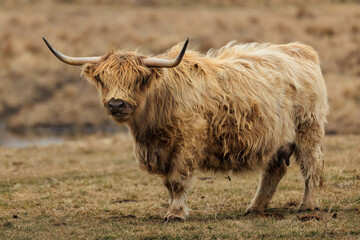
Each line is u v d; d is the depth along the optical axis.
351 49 98.44
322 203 28.73
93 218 28.11
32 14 129.00
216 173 27.42
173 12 130.25
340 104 77.25
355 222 24.30
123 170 43.25
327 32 107.31
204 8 135.88
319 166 28.44
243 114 26.41
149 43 109.88
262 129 26.73
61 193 34.94
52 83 98.62
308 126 28.62
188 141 25.31
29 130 84.19
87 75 25.33
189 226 24.45
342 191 31.12
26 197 34.03
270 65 28.28
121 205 31.25
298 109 28.44
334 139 50.91
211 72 26.67
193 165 25.64
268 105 26.94
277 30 110.06
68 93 95.12
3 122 87.94
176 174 25.59
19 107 92.06
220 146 26.38
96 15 128.75
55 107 91.31
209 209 29.61
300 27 110.19
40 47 110.06
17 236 24.00
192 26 117.69
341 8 122.50
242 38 107.88
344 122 72.69
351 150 44.22
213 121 26.02
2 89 96.69
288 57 29.25
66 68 102.56
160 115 25.25
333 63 94.62
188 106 25.44
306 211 27.77
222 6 138.12
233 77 26.89
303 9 118.69
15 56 106.62
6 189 36.84
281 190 33.16
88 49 109.44
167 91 25.28
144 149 25.94
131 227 25.12
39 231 24.94
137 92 24.39
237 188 34.16
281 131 27.62
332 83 85.69
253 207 28.78
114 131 81.75
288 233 22.73
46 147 59.41
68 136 78.69
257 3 138.25
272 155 27.62
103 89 24.84
